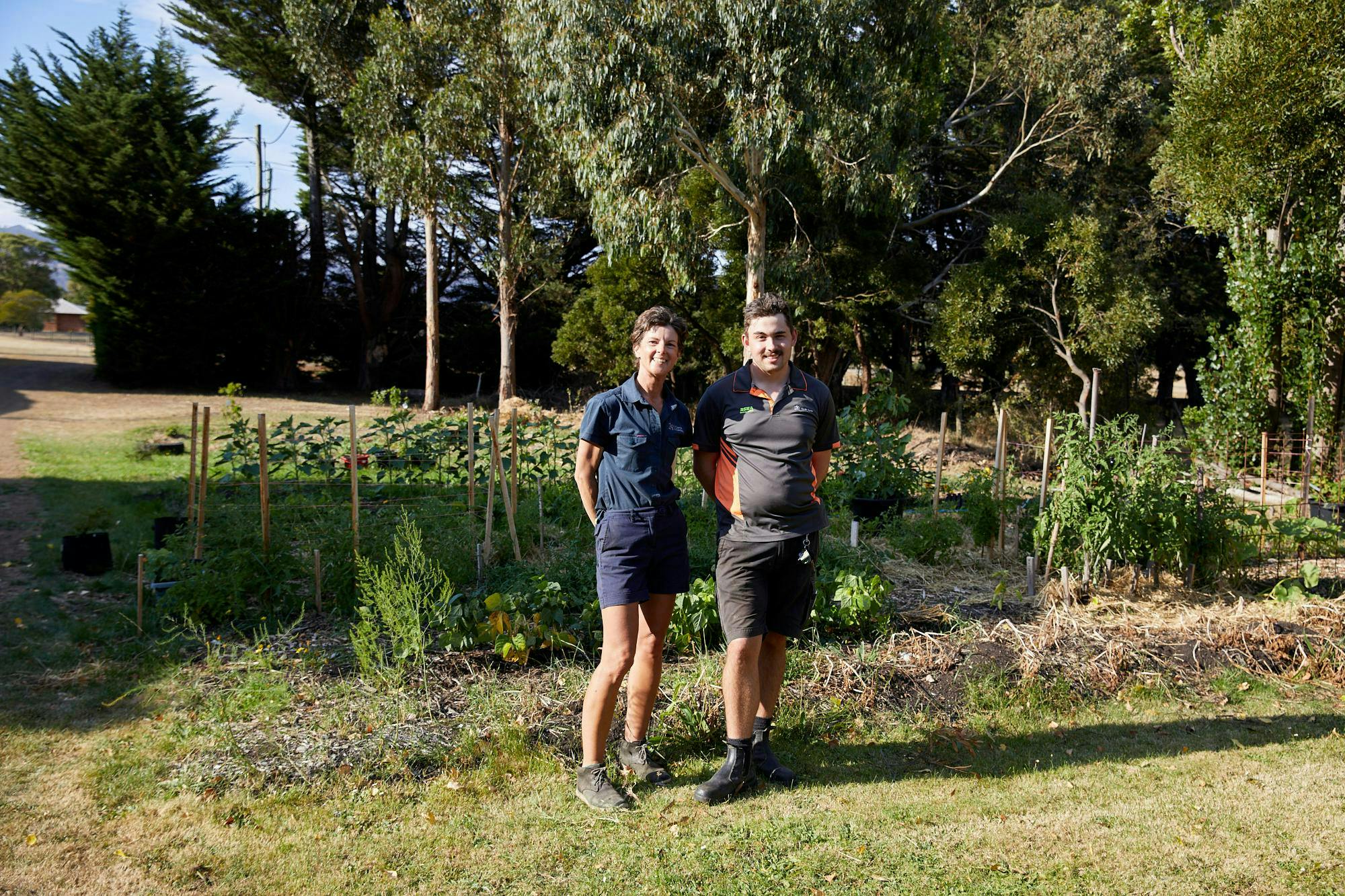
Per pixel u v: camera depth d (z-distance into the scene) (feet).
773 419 10.64
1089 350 61.52
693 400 86.48
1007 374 71.77
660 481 10.64
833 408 11.28
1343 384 39.27
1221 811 10.66
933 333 67.10
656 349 10.34
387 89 74.90
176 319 87.04
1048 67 63.05
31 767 11.32
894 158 58.44
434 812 10.50
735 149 52.47
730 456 10.87
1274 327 37.76
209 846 9.69
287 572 16.89
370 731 12.08
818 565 18.45
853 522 21.74
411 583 14.92
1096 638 15.56
